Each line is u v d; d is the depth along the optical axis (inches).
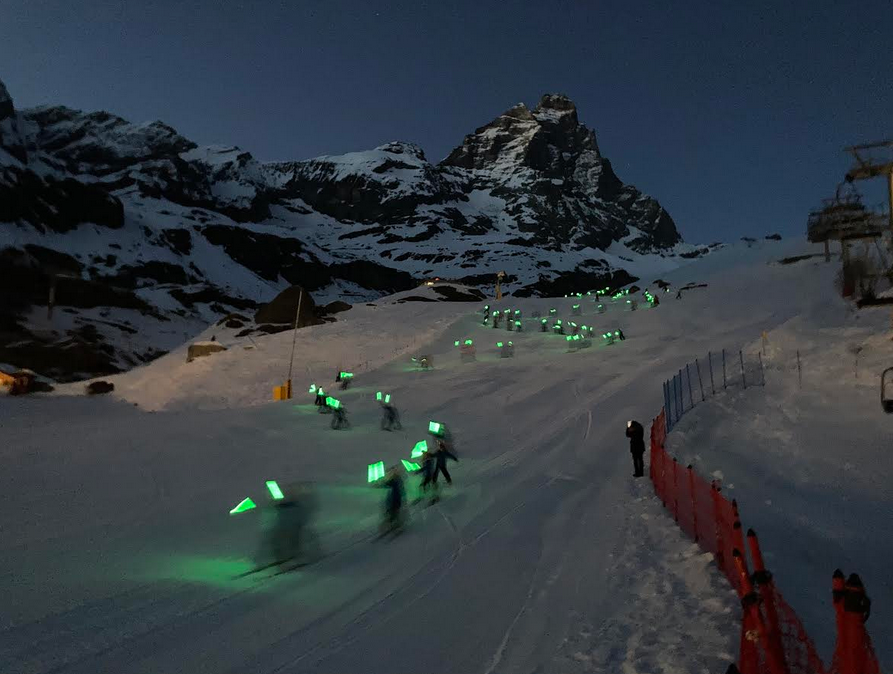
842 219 1230.9
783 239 3614.7
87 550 366.3
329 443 802.2
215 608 278.2
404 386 1379.2
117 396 1706.4
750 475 535.5
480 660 223.8
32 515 437.7
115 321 2987.2
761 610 178.2
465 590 298.4
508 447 786.2
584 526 414.9
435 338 2076.8
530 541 382.0
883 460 505.0
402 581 314.3
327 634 249.3
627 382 1202.0
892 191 777.6
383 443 812.6
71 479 550.0
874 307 1076.5
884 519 392.8
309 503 378.0
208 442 772.6
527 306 2834.6
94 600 287.0
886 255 1237.7
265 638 245.4
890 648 219.0
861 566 320.5
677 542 351.3
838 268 2225.6
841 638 149.9
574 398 1131.9
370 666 220.7
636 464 573.6
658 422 629.9
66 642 241.1
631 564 322.0
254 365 1859.0
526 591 294.5
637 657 215.5
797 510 431.2
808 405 717.9
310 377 1731.1
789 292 2121.1
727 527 278.4
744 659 178.5
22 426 877.2
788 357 960.3
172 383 1754.4
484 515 455.5
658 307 2361.0
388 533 410.6
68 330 2655.0
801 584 289.7
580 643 232.5
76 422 964.0
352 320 2556.6
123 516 446.0
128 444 730.2
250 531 414.9
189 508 474.3
